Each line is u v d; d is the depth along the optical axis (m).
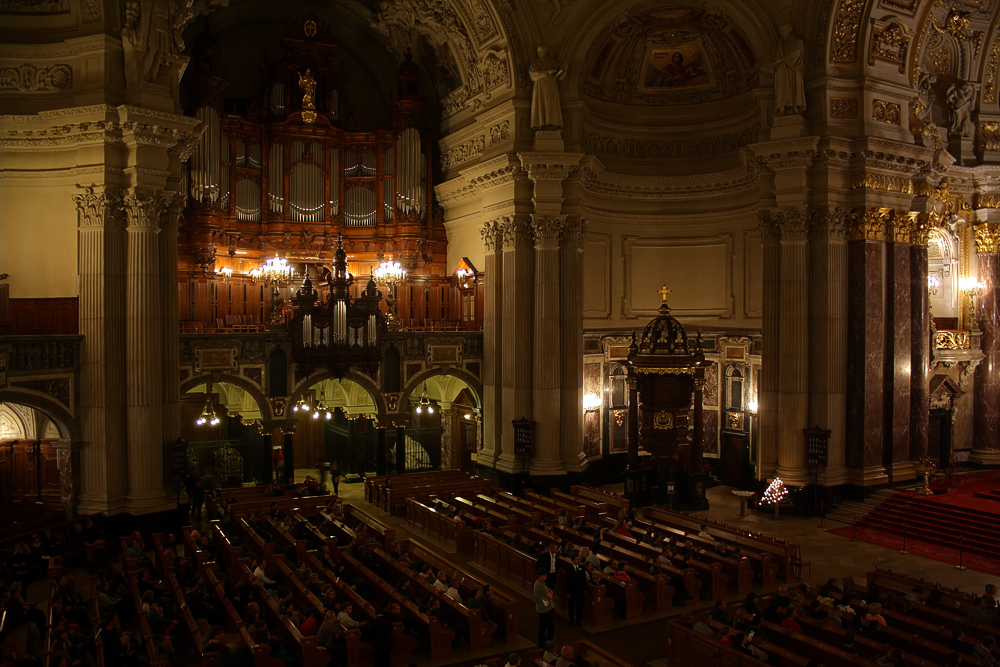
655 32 28.66
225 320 29.34
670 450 25.88
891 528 23.12
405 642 14.08
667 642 15.30
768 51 25.72
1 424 22.36
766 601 16.20
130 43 20.92
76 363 21.02
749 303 28.88
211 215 28.72
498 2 26.88
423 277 32.69
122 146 21.30
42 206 21.55
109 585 15.70
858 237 25.17
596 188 29.73
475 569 19.78
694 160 30.31
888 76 25.56
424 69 33.19
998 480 27.00
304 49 31.14
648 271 31.05
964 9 28.09
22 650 14.47
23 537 19.64
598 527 20.97
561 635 15.80
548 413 27.30
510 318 27.70
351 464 31.06
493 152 28.52
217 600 15.60
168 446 22.17
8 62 21.38
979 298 30.47
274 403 26.41
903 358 26.02
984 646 12.66
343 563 18.19
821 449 24.69
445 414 33.28
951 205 29.88
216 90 28.69
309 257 31.16
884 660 12.36
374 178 32.16
